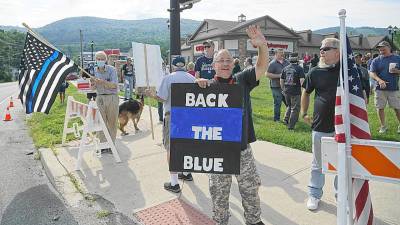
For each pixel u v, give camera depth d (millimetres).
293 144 6953
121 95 18016
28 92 5926
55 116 12406
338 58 3850
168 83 4805
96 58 6633
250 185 3406
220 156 3066
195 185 5113
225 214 3453
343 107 2551
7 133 9969
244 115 3283
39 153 7117
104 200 4734
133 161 6324
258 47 3232
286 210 4199
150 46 7598
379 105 7785
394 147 2385
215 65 3340
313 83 4070
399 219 3877
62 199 4863
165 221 4070
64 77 5883
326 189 4730
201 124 3072
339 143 2555
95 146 6121
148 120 10484
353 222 2771
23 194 5082
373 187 4707
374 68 7730
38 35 6004
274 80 9539
